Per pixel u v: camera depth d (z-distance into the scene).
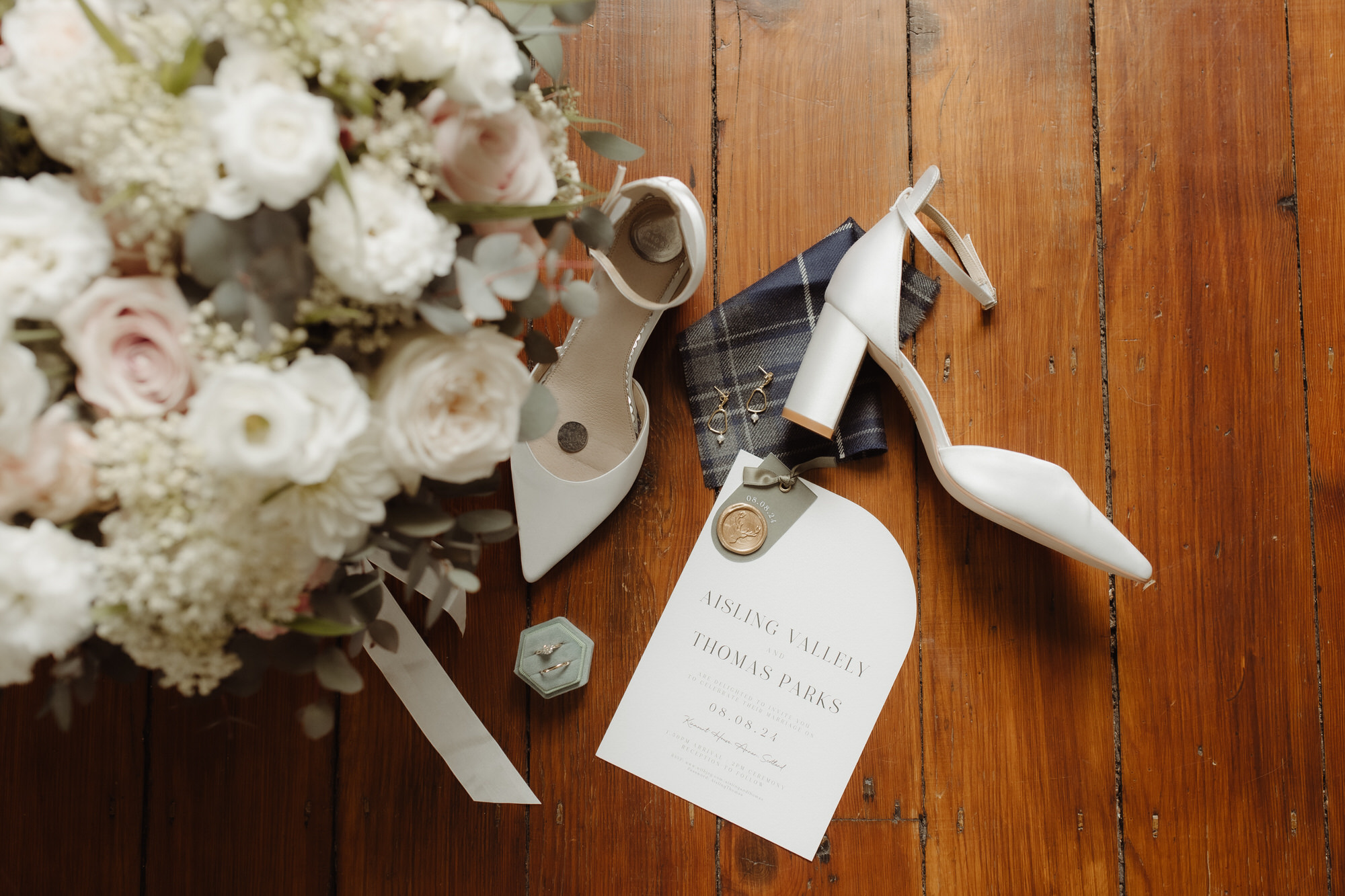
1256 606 0.82
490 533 0.52
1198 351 0.83
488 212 0.42
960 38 0.83
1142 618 0.82
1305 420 0.83
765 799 0.79
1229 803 0.81
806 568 0.80
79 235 0.36
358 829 0.79
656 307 0.73
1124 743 0.81
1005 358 0.82
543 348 0.55
